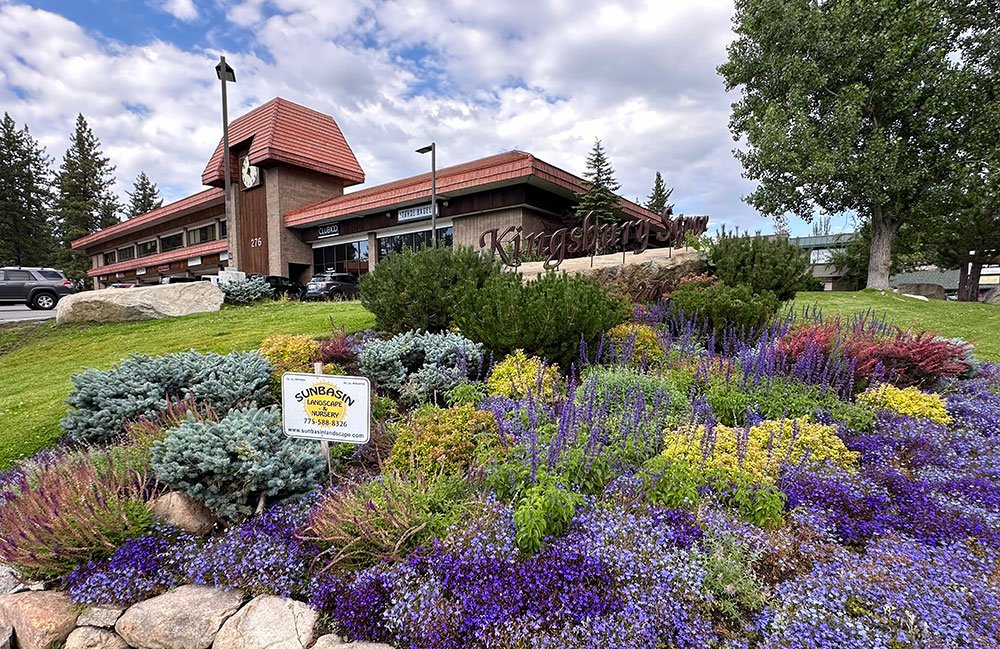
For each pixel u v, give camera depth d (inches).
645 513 113.7
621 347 227.8
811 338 215.6
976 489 122.3
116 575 110.1
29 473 148.2
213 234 1289.4
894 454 146.5
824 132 698.8
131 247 1726.1
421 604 94.5
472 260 309.9
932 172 684.7
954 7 663.8
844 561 98.3
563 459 124.5
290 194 1040.2
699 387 200.5
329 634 96.9
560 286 250.5
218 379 197.2
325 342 254.5
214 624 100.0
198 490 123.7
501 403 171.6
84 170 2160.4
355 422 128.6
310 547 114.3
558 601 94.2
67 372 297.3
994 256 1018.7
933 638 79.9
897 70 654.5
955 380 229.3
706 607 91.0
